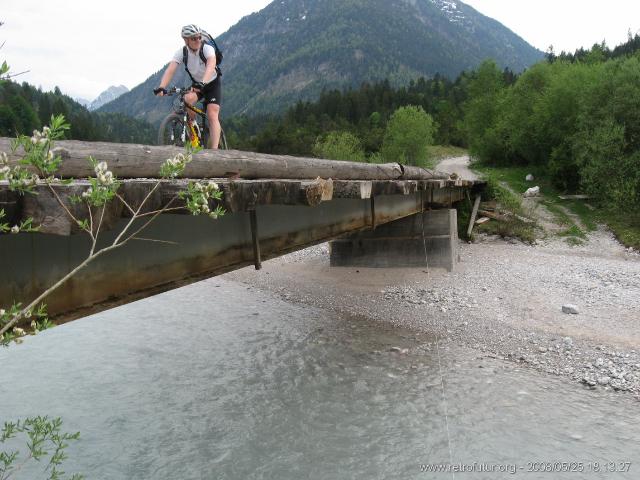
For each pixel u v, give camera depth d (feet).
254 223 16.34
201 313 36.58
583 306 34.30
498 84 177.06
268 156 17.39
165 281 12.62
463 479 16.38
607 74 76.28
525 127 104.47
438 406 21.30
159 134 21.84
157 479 17.15
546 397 21.67
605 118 71.67
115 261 10.89
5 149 7.47
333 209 24.86
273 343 30.07
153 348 29.37
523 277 42.29
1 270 8.30
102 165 6.50
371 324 33.32
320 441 19.12
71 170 9.39
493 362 25.94
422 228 46.19
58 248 9.41
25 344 29.81
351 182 19.85
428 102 383.45
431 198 44.45
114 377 25.26
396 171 29.43
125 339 30.91
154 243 12.16
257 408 21.91
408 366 25.84
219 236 14.98
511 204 66.69
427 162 136.05
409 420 20.29
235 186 11.91
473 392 22.40
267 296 41.29
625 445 17.83
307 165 19.10
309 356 27.78
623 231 58.90
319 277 46.21
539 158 103.65
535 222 64.08
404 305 36.78
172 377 25.25
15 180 5.70
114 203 8.44
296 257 55.42
